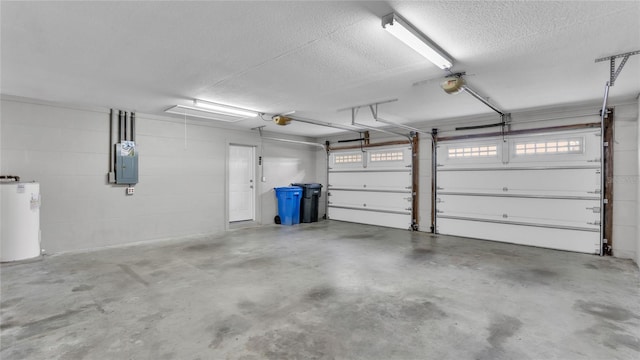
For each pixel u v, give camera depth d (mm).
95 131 4930
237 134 6855
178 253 4645
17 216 4027
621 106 4469
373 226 7254
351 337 2262
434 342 2201
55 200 4578
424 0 1927
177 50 2727
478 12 2068
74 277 3518
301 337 2258
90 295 2998
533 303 2863
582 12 2059
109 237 5082
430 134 6395
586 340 2229
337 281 3430
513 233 5383
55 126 4574
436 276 3611
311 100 4461
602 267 3994
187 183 6004
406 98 4348
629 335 2295
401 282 3406
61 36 2455
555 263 4180
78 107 4738
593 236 4676
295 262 4180
